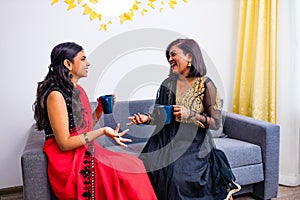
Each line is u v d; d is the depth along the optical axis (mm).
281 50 2914
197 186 1982
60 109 1852
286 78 2916
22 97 2770
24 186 1930
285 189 2904
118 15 2922
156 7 3039
